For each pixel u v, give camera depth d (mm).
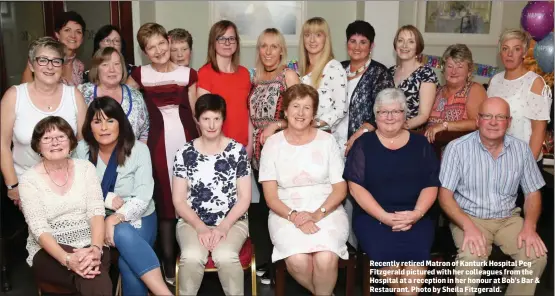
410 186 2605
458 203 2701
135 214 2496
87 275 2256
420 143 2623
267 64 2916
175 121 2873
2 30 3424
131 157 2533
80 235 2406
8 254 2857
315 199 2609
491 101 2516
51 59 2441
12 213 3057
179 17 4711
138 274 2387
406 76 3109
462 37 4676
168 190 2838
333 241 2447
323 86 2932
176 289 2443
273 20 4742
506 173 2586
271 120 2871
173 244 2908
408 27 3057
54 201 2336
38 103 2555
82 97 2660
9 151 2578
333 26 4809
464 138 2645
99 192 2434
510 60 2918
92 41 4250
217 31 2896
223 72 2971
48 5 3967
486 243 2574
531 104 2889
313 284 2498
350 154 2639
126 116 2576
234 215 2529
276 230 2539
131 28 4320
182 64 3355
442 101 3113
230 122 2967
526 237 2514
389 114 2529
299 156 2596
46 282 2320
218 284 2918
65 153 2309
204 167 2562
